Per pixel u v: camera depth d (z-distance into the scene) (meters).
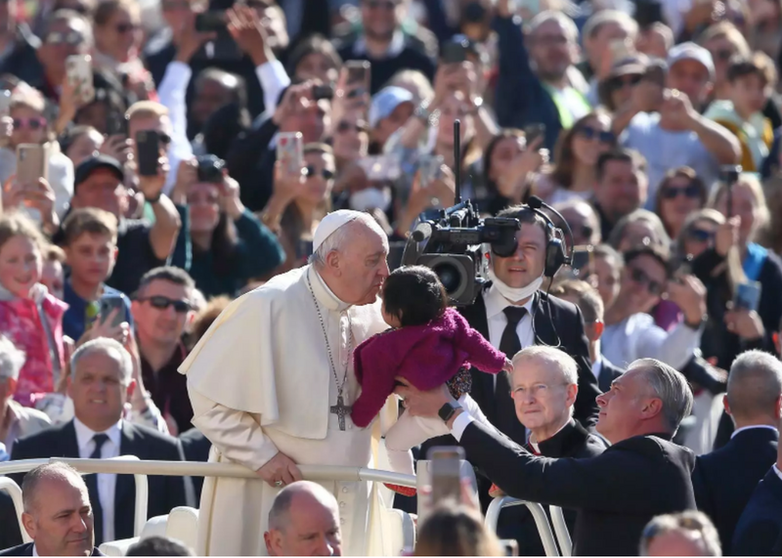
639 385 20.94
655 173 42.66
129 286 32.69
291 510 18.41
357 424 20.39
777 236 40.28
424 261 22.22
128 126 36.31
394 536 22.19
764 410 24.02
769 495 22.16
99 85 37.81
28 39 46.88
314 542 18.36
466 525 15.33
